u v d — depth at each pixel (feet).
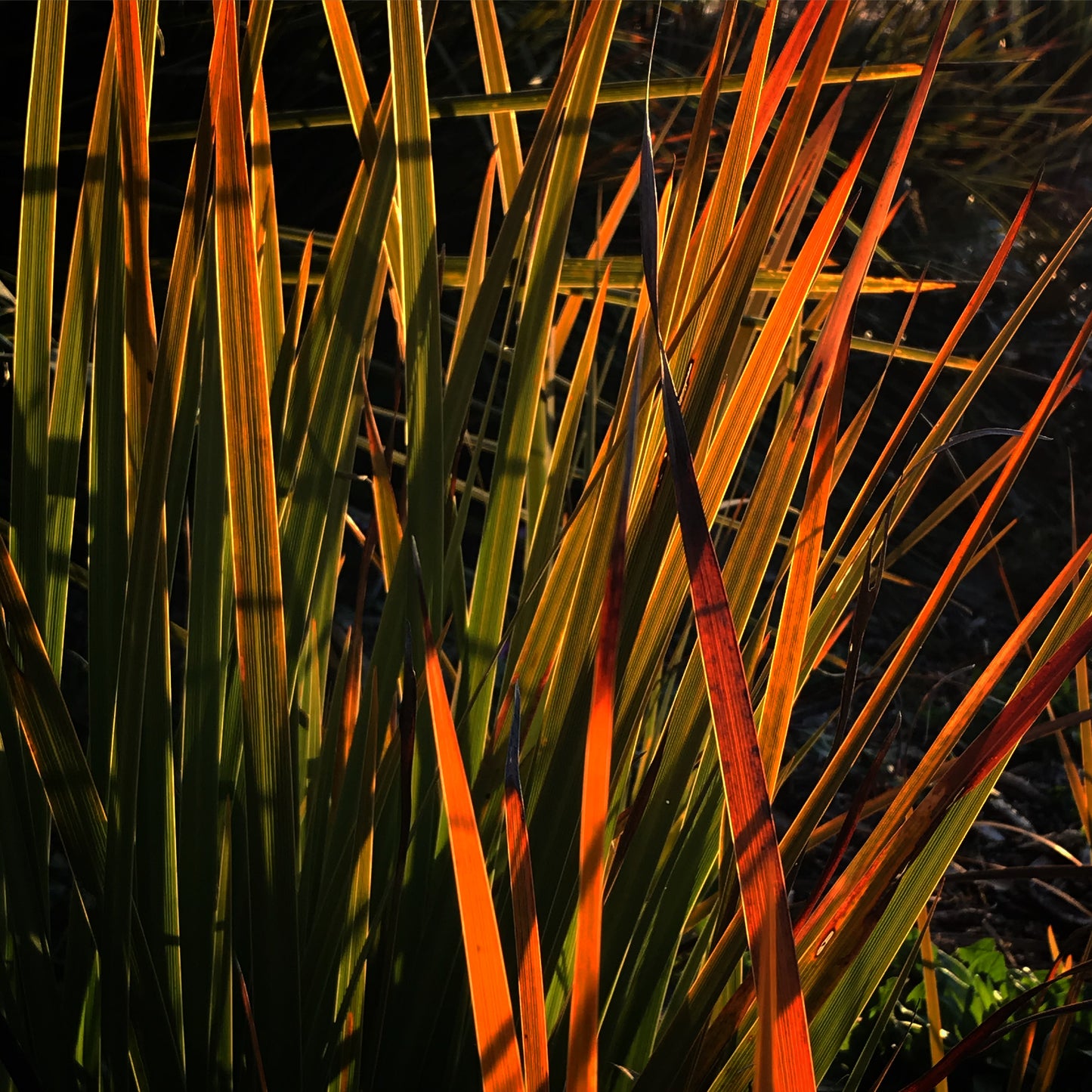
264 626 3.93
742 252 3.89
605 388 15.05
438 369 4.16
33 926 3.99
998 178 20.13
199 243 4.07
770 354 4.00
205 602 4.09
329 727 4.20
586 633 4.01
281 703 3.95
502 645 4.08
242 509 3.91
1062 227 22.58
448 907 4.05
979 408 23.12
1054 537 22.43
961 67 5.12
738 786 3.53
